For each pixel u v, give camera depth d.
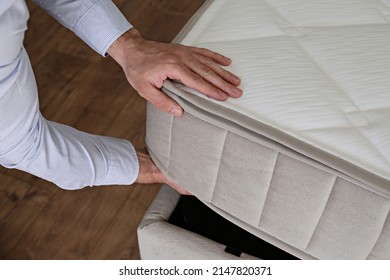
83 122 1.64
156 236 1.15
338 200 0.92
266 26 1.08
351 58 1.03
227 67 1.00
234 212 1.07
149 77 0.99
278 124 0.93
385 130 0.93
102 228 1.46
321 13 1.11
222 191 1.05
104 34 1.09
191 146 1.02
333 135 0.92
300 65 1.01
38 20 1.87
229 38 1.06
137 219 1.48
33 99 1.01
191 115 0.98
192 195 1.19
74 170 1.12
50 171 1.11
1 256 1.41
